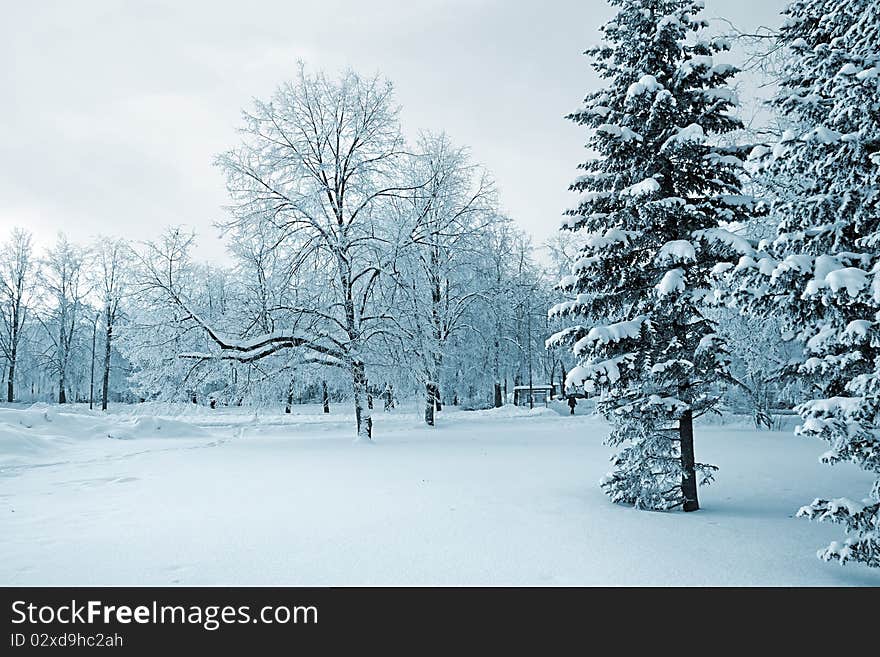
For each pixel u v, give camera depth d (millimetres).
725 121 9430
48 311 47438
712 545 6668
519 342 40656
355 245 21953
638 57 9617
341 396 23812
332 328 22797
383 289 22453
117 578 5531
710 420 26828
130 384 53500
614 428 9547
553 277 42906
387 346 22156
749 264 5648
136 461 15203
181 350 22172
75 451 17391
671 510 8891
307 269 22141
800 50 7496
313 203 21719
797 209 5930
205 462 14922
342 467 13836
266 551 6387
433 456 16047
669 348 9062
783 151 6152
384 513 8414
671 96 8711
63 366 46688
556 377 51500
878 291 4812
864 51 6121
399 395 23875
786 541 6855
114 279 42938
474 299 31828
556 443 19594
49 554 6273
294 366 21828
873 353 5539
